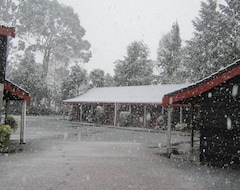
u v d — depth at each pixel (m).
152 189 6.95
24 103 14.60
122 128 26.80
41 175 7.94
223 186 7.43
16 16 59.75
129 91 32.84
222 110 10.94
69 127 26.59
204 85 11.14
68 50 63.34
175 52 47.72
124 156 11.61
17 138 16.56
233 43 25.70
